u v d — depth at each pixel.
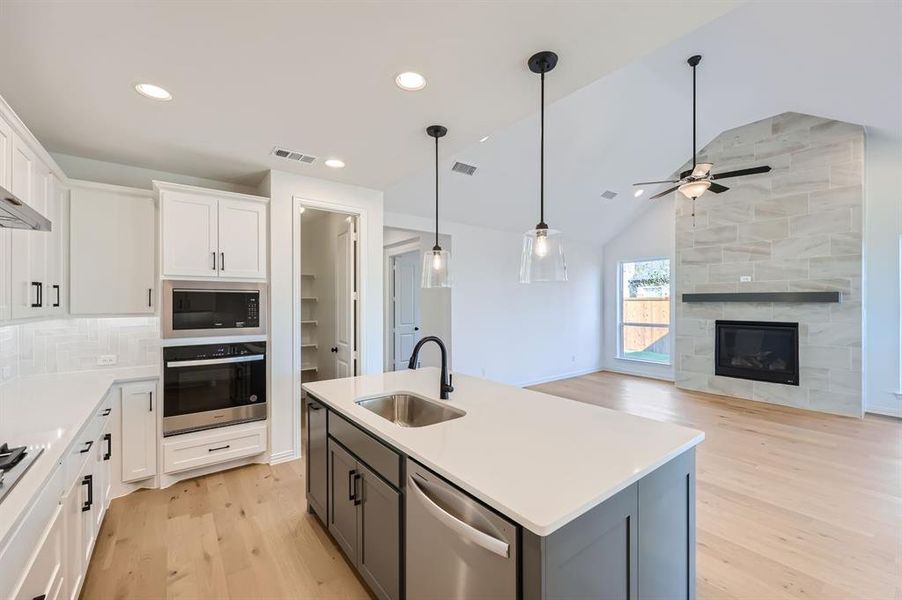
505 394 2.37
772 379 5.38
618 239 7.66
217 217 3.01
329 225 4.85
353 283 3.82
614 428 1.75
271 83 1.94
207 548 2.24
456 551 1.33
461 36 1.59
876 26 2.76
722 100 4.69
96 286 2.73
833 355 4.93
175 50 1.68
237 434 3.13
